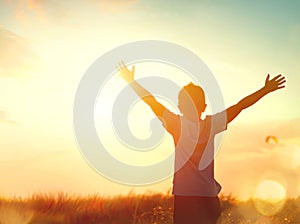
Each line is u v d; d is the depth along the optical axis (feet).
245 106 17.98
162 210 29.32
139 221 28.30
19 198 29.91
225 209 31.14
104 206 28.96
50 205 28.89
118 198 29.99
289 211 32.09
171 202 30.42
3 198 29.55
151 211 29.71
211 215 17.34
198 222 17.20
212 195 17.43
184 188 17.35
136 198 29.89
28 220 27.94
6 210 27.91
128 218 28.71
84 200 29.53
